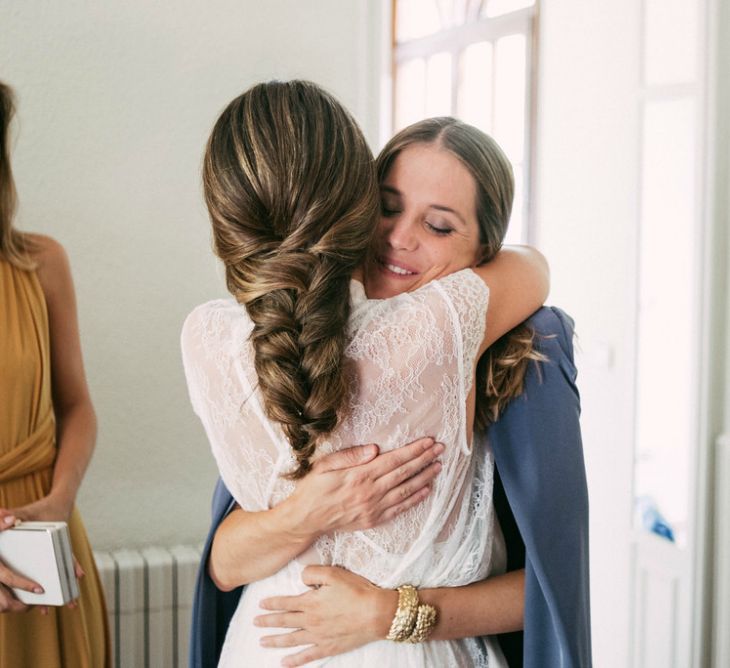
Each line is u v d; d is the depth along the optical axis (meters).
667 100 2.38
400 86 3.91
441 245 1.29
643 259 2.50
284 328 1.13
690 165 2.30
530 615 1.28
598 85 2.73
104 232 3.05
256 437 1.24
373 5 3.32
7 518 1.72
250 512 1.33
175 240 3.13
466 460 1.26
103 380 3.08
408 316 1.19
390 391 1.18
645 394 2.50
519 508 1.26
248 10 3.16
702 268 2.23
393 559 1.26
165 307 3.14
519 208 3.27
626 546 2.58
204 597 1.48
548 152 3.01
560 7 2.93
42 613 2.00
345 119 1.18
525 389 1.30
